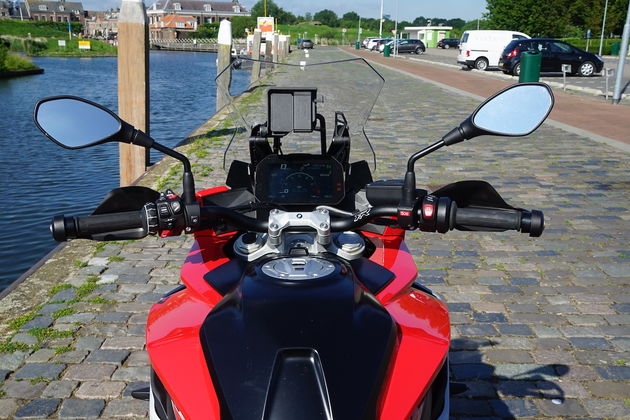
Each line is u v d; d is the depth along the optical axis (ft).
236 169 10.76
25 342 13.75
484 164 32.04
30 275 17.67
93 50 329.52
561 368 13.00
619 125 44.80
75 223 7.23
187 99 95.76
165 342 6.55
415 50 197.16
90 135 7.17
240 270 7.45
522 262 18.89
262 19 167.53
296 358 5.46
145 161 31.35
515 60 93.81
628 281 17.44
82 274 17.79
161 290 16.72
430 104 57.62
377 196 8.77
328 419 5.13
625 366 13.06
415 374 6.04
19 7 624.18
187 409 5.74
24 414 11.30
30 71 165.07
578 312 15.57
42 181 43.62
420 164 31.91
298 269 6.57
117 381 12.37
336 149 10.18
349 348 5.60
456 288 17.06
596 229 21.85
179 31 487.61
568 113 51.26
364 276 7.38
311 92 9.55
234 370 5.49
